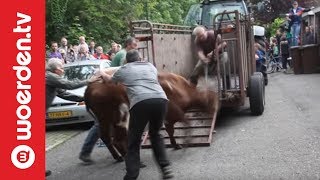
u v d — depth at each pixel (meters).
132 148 6.35
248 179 6.34
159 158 6.41
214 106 7.98
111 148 7.66
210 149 7.94
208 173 6.69
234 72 9.66
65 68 11.61
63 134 10.38
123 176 6.99
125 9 20.67
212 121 8.51
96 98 7.19
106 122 7.39
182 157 7.58
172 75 7.44
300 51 19.03
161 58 8.75
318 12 18.94
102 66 11.65
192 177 6.55
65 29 18.36
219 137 8.71
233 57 9.64
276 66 21.33
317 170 6.52
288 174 6.43
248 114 10.72
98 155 8.31
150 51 8.27
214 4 14.28
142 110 6.25
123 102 7.12
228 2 14.21
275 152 7.50
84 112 10.51
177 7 27.38
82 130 10.77
